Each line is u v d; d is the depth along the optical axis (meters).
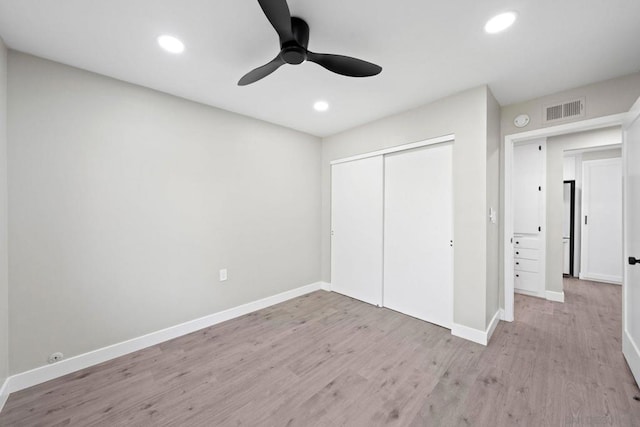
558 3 1.41
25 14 1.46
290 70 2.07
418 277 2.87
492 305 2.57
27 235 1.81
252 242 3.10
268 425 1.49
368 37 1.70
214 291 2.78
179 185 2.52
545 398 1.66
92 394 1.74
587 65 2.00
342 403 1.65
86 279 2.04
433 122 2.64
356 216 3.47
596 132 3.20
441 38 1.71
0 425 1.50
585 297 3.53
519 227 3.66
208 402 1.67
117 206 2.18
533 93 2.47
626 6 1.42
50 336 1.90
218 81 2.24
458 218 2.46
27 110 1.81
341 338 2.46
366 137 3.29
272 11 1.22
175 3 1.40
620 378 1.83
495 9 1.46
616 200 4.13
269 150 3.26
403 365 2.03
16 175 1.77
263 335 2.53
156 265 2.39
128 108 2.23
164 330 2.43
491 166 2.47
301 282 3.67
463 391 1.74
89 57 1.88
